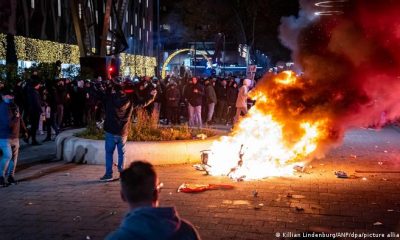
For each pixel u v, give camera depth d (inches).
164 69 1572.3
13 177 358.6
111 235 93.4
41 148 533.3
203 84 805.2
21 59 1060.5
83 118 735.7
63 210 290.0
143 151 421.4
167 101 754.2
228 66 1809.8
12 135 350.9
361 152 499.5
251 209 286.8
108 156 367.9
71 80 757.9
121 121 362.6
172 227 95.4
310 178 372.2
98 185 353.4
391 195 319.6
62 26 1317.7
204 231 248.1
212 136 485.4
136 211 96.3
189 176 379.2
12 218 275.3
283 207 290.8
